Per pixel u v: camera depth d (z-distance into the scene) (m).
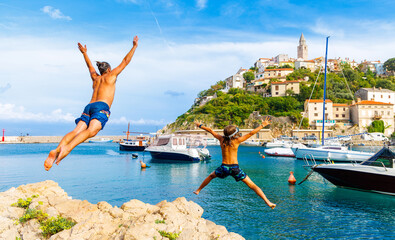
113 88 3.85
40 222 7.63
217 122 117.56
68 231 7.02
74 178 25.83
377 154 18.41
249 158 47.47
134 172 29.77
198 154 41.06
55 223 7.42
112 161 42.19
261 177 26.08
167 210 8.41
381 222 12.97
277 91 131.38
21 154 56.97
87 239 6.79
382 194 18.17
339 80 144.50
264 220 13.21
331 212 14.44
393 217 13.65
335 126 106.94
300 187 21.09
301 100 125.69
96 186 21.81
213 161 42.75
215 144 107.69
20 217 7.98
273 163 38.97
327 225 12.54
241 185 21.67
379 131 103.50
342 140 71.56
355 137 96.50
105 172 29.73
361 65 186.38
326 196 17.91
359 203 16.28
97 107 3.47
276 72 151.38
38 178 25.92
